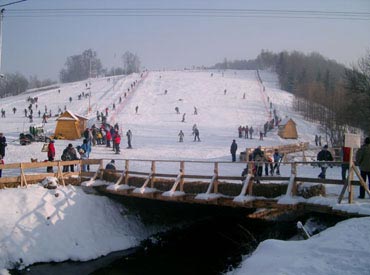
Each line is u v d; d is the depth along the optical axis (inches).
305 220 624.7
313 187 556.7
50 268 592.7
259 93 3698.3
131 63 6993.1
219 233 738.8
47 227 646.5
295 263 320.2
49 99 3358.8
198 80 4153.5
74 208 702.5
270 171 891.4
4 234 602.5
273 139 1936.5
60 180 762.8
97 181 773.9
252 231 686.5
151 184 696.4
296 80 4692.4
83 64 7549.2
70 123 1535.4
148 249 692.7
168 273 578.9
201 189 661.3
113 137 1280.8
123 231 730.8
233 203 580.4
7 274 542.0
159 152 1316.4
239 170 964.0
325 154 715.4
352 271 293.9
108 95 3344.0
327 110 2493.8
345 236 360.5
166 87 3700.8
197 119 2461.9
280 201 516.7
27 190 686.5
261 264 339.6
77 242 657.0
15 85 5654.5
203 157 1248.2
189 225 823.1
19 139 1350.9
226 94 3503.9
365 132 1585.9
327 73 4498.0
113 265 619.2
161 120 2395.4
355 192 615.2
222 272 562.6
